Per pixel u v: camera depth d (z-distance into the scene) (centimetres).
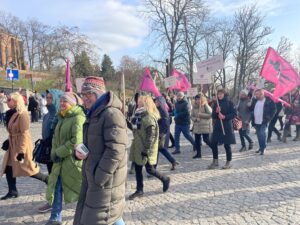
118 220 297
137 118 538
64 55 3234
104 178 277
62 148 415
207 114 825
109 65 5097
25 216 475
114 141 279
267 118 842
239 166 739
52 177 430
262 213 457
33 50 5281
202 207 487
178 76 1658
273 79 901
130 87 4359
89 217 281
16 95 507
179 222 436
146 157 526
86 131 299
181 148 1003
